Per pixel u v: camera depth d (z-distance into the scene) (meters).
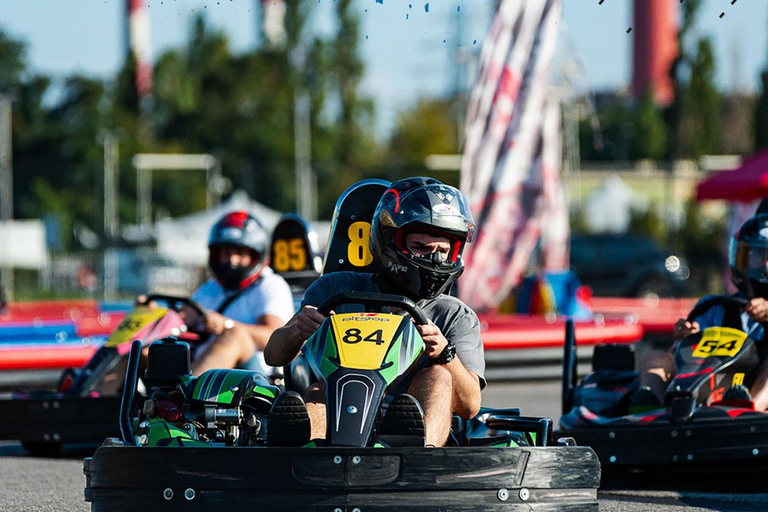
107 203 113.81
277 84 158.00
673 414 15.11
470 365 11.60
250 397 12.04
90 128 142.25
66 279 108.81
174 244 88.25
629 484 15.78
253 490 9.72
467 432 11.89
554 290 38.72
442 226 11.48
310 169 150.62
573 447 10.28
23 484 15.74
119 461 10.14
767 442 14.75
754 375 16.19
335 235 13.41
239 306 18.89
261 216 90.81
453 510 9.75
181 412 12.37
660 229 110.31
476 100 33.97
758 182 40.94
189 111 152.62
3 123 96.81
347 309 11.91
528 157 34.53
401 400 10.02
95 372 18.62
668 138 141.25
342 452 9.66
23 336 31.20
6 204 96.56
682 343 16.34
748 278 16.81
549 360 30.38
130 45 165.12
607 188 115.94
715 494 14.84
